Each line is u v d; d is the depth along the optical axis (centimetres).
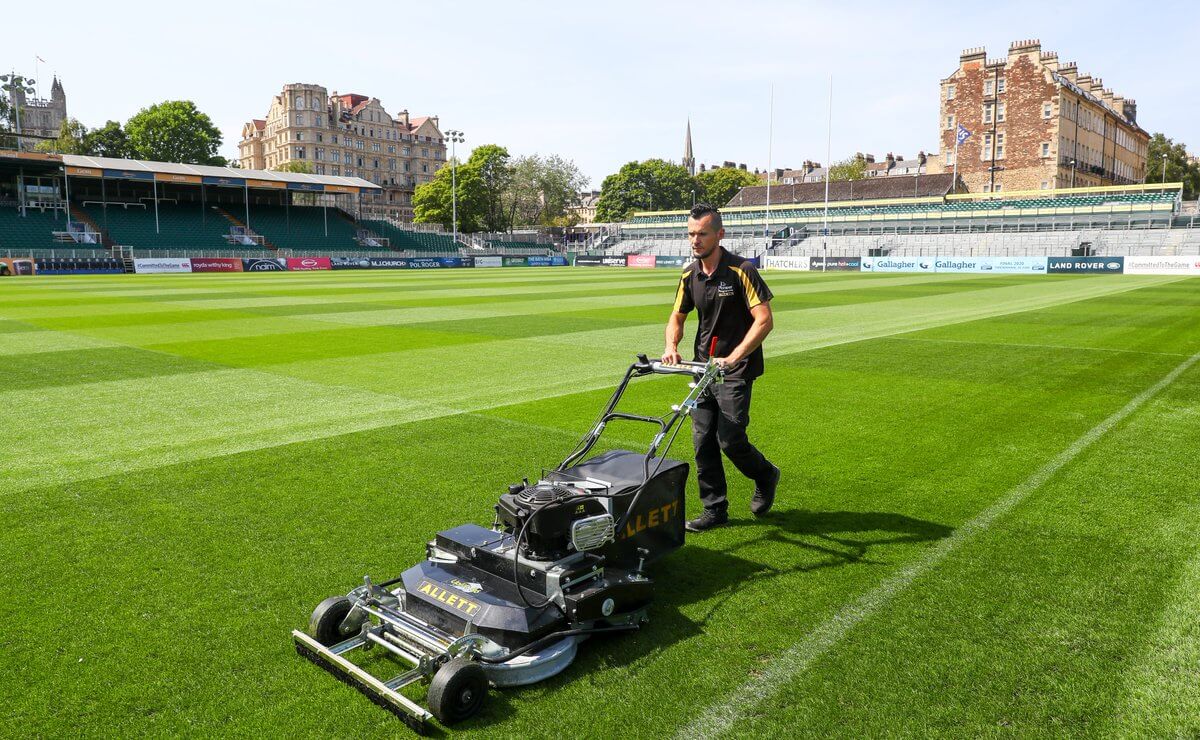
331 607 374
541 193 10181
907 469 668
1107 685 343
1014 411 880
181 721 322
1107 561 472
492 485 620
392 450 725
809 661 365
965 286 3347
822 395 973
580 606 364
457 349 1407
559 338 1564
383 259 6166
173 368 1202
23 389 1037
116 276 4500
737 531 534
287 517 552
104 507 576
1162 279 3906
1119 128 9581
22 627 399
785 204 8350
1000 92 7762
